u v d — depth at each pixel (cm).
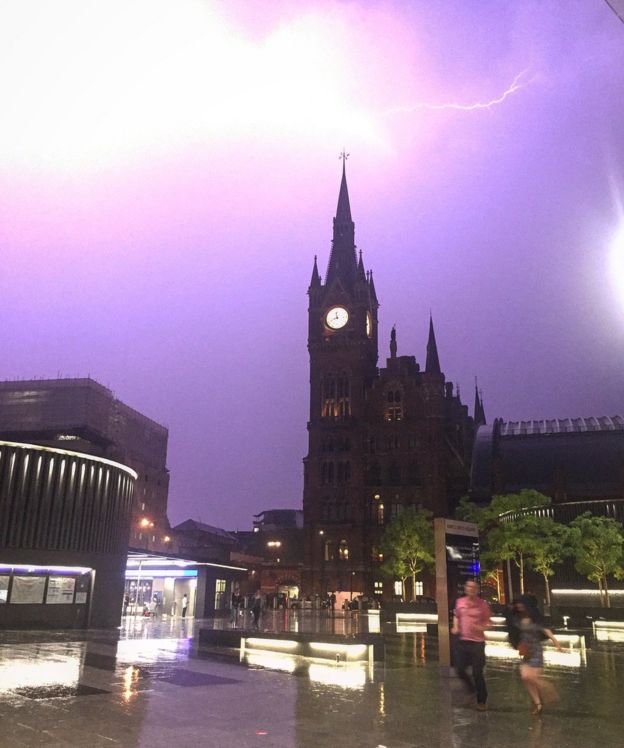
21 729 1193
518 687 1831
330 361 13062
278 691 1681
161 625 4428
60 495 3881
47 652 2462
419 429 12256
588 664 2459
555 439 13200
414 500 11906
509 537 7044
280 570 13175
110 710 1377
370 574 11644
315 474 12331
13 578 3662
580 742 1179
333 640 2369
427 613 6106
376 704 1522
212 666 2166
